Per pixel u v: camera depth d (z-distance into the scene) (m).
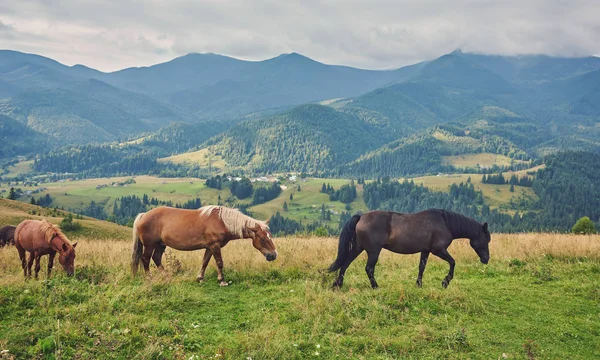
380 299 8.27
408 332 6.97
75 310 6.89
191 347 6.12
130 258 11.09
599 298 8.89
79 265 9.82
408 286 9.30
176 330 6.59
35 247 8.62
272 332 6.62
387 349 6.41
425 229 9.07
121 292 7.75
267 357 5.87
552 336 7.05
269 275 10.05
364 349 6.36
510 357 6.27
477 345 6.61
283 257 11.66
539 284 9.96
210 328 6.89
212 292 8.81
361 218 9.28
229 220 9.30
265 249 9.63
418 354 6.30
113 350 5.73
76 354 5.45
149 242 9.38
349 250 9.18
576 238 15.13
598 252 12.58
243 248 13.45
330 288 9.05
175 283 8.88
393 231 9.01
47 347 5.64
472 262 12.15
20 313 6.76
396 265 11.81
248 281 9.62
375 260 9.13
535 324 7.51
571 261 12.27
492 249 13.77
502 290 9.41
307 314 7.37
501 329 7.25
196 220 9.23
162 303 7.70
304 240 17.02
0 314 6.61
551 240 14.74
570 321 7.67
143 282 8.71
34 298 7.29
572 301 8.73
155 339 6.12
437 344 6.60
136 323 6.66
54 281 8.13
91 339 6.00
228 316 7.48
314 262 11.29
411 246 9.09
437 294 8.48
